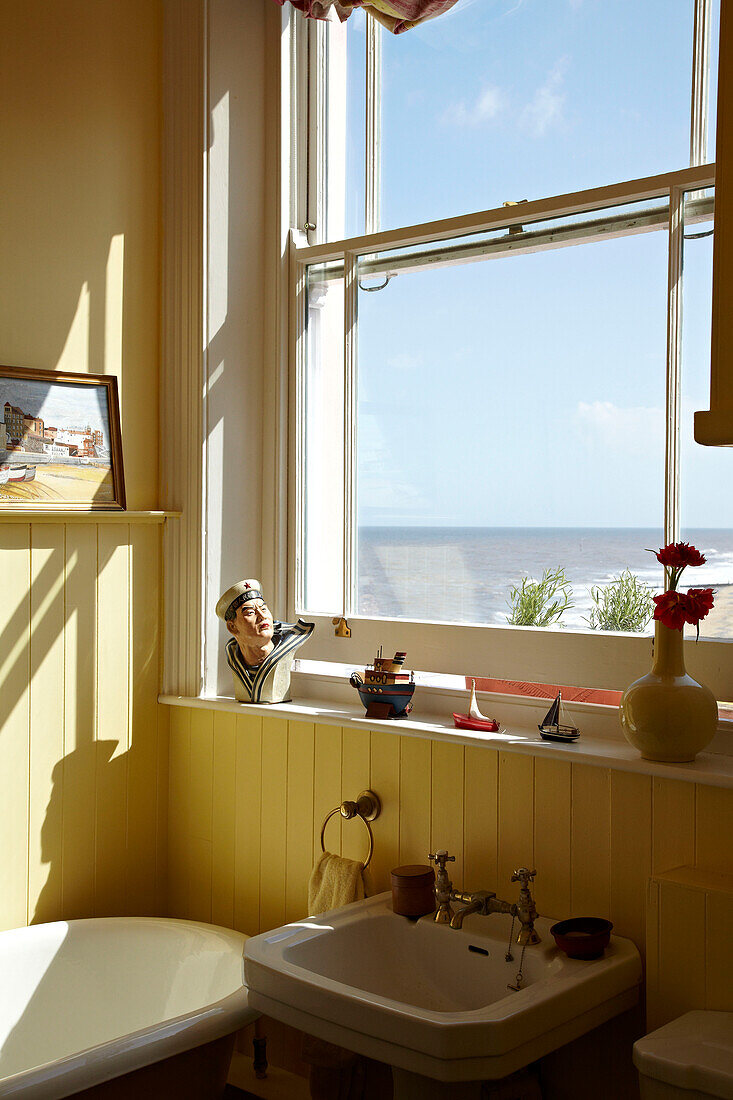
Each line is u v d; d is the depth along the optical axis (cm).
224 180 262
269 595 268
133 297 264
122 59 260
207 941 231
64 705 248
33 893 242
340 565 255
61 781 248
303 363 265
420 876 199
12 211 237
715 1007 162
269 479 268
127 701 263
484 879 204
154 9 267
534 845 197
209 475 261
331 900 219
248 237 268
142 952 237
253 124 268
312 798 237
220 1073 198
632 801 184
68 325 249
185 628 264
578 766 191
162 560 269
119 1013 233
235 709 246
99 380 254
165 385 267
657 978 169
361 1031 157
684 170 193
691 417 194
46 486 242
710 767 175
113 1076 171
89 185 253
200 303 258
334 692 253
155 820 270
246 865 252
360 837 227
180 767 269
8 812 237
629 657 201
